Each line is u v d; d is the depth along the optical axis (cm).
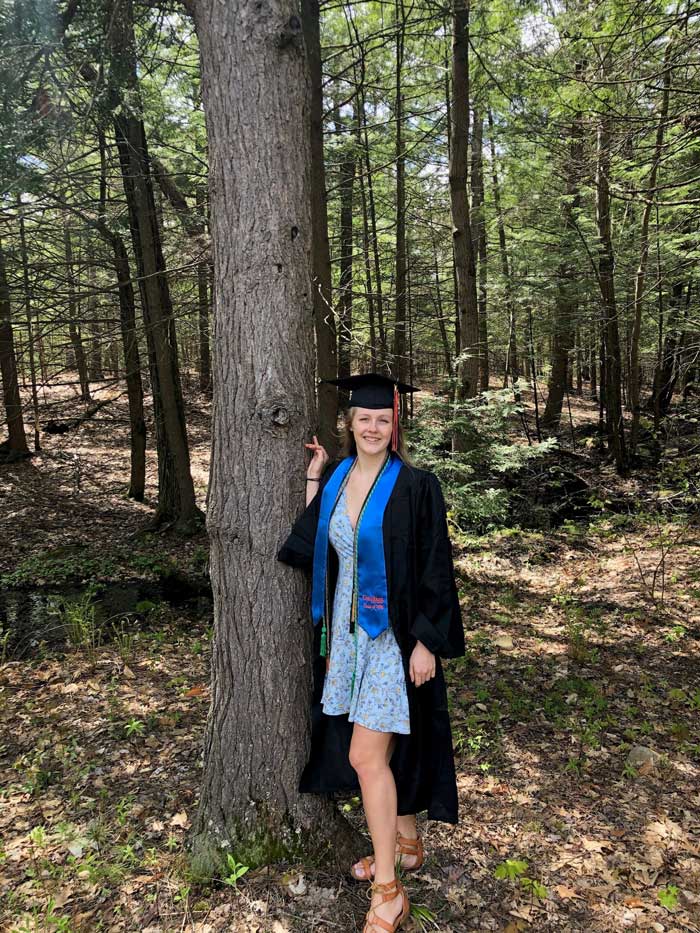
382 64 1132
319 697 243
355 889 242
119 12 507
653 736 369
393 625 222
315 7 695
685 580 646
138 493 1162
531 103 895
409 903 233
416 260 1407
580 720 394
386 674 221
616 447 1103
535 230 1162
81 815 303
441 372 1469
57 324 727
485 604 643
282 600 245
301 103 226
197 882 244
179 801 309
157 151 966
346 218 1295
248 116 217
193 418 1727
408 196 1341
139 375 1143
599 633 535
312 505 240
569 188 1116
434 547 221
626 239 1102
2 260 674
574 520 927
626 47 634
